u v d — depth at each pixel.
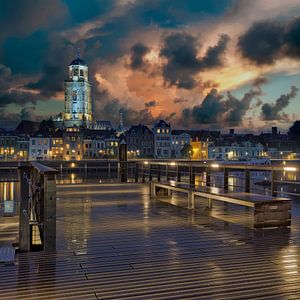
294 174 30.20
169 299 3.65
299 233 6.71
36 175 6.71
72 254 5.36
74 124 112.88
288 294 3.77
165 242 6.11
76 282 4.17
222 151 94.69
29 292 3.88
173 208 10.10
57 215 9.00
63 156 86.12
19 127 97.75
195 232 6.90
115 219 8.39
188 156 92.44
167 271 4.55
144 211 9.59
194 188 9.95
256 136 111.00
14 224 9.09
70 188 16.16
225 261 4.98
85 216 8.84
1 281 4.21
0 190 21.70
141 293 3.82
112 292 3.86
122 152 21.06
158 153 90.56
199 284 4.08
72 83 126.19
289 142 110.81
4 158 82.06
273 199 7.30
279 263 4.88
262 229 7.10
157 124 92.12
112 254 5.36
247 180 10.06
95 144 88.50
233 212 9.29
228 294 3.78
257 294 3.77
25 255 5.30
